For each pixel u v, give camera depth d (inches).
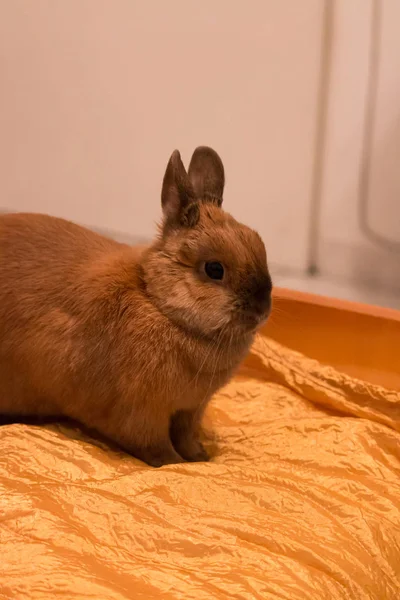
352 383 39.0
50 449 32.9
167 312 32.0
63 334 33.1
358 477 34.2
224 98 52.7
